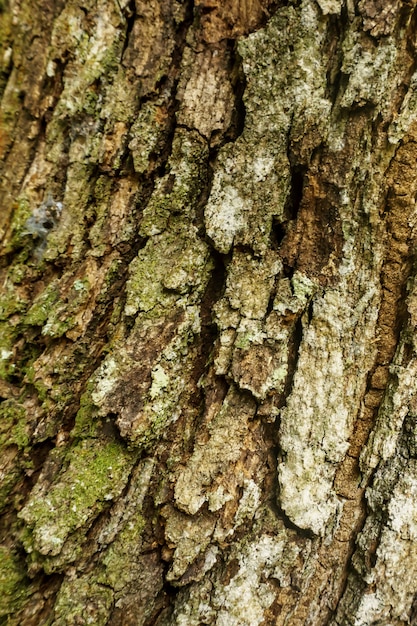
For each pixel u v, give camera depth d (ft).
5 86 2.81
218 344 2.85
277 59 2.83
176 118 2.85
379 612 2.86
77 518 2.78
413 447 2.87
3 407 2.83
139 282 2.85
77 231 2.85
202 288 2.87
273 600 2.84
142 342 2.84
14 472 2.82
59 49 2.80
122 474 2.82
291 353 2.89
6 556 2.79
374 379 2.90
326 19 2.83
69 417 2.85
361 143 2.85
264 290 2.86
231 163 2.84
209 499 2.82
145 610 2.82
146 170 2.86
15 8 2.78
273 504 2.86
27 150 2.83
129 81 2.84
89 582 2.80
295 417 2.86
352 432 2.90
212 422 2.84
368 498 2.90
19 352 2.85
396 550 2.86
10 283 2.84
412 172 2.85
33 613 2.79
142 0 2.83
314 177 2.86
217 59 2.85
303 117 2.82
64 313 2.84
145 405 2.82
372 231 2.87
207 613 2.81
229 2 2.84
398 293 2.90
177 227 2.87
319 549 2.89
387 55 2.83
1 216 2.83
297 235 2.88
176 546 2.81
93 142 2.83
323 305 2.87
